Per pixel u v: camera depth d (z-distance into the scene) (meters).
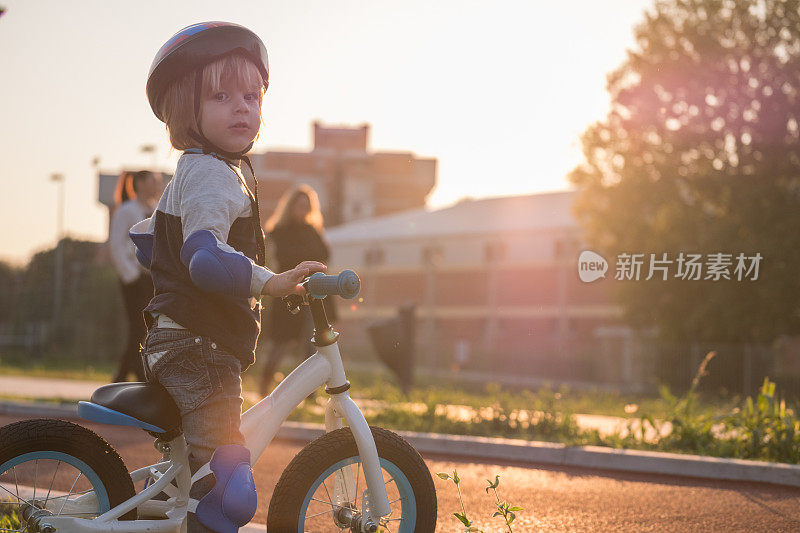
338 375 3.32
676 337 27.89
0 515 3.20
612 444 7.12
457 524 4.79
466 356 33.31
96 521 3.06
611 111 30.58
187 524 3.00
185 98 3.14
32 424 3.14
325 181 62.69
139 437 7.55
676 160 29.20
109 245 8.85
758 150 28.89
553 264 45.16
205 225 2.95
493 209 50.91
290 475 3.22
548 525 4.82
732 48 29.27
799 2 28.72
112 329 28.73
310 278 3.06
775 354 25.36
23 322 32.38
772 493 5.82
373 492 3.26
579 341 32.47
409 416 8.28
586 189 30.59
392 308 50.84
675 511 5.21
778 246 26.53
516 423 7.85
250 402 8.48
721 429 7.30
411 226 51.16
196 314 2.99
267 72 3.29
